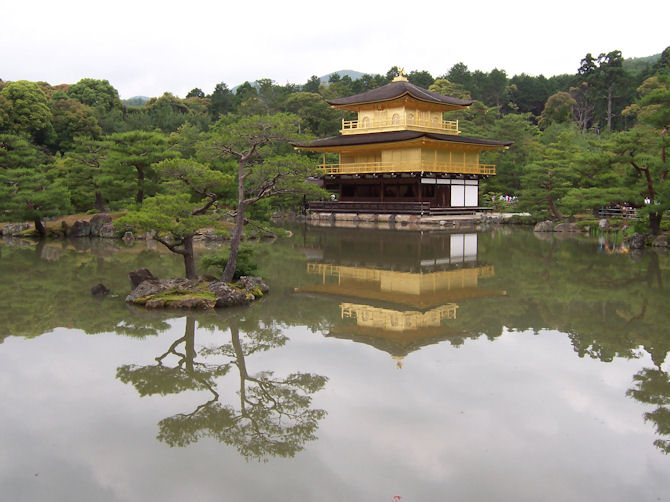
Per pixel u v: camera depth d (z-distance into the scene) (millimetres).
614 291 25062
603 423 11938
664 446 10984
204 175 21828
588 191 39438
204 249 38594
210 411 12734
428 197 64000
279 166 21531
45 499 9297
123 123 93125
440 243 42812
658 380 14320
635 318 20406
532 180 55281
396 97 63688
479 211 67625
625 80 111875
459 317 20531
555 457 10570
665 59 111625
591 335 18266
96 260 33250
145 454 10852
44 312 20797
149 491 9547
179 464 10461
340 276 28625
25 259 33719
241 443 11297
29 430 11789
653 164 36438
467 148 64625
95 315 20453
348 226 57875
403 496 9320
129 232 45312
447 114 92250
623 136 37844
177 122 100438
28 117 74750
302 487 9633
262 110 101625
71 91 103250
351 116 93188
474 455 10641
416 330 18859
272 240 44594
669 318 20359
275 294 24062
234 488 9633
